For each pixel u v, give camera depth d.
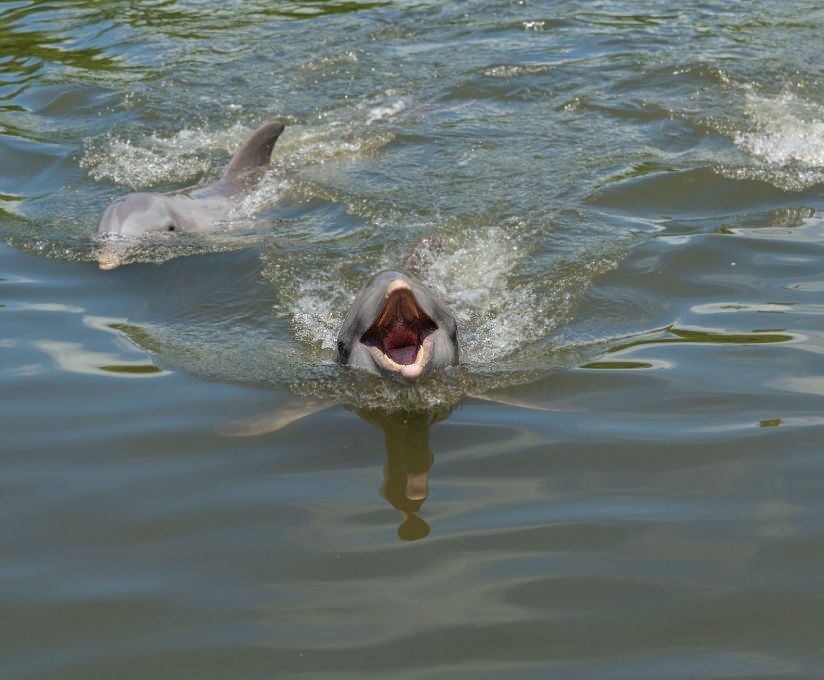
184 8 18.39
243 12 17.98
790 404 6.84
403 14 17.33
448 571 5.27
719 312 8.27
